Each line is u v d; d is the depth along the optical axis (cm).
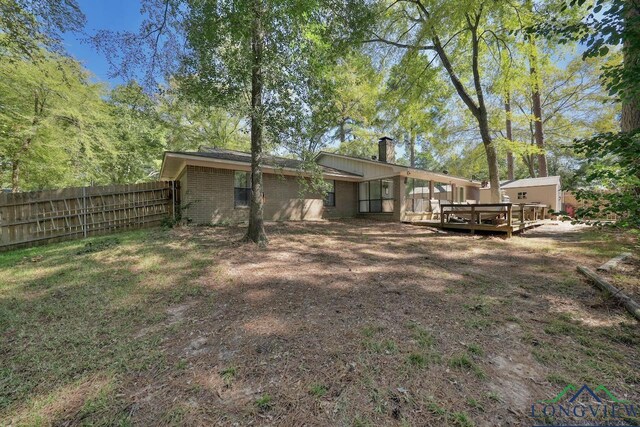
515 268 454
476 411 159
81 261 498
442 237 784
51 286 382
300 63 555
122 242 645
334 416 158
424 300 324
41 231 721
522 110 2089
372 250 606
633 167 270
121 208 862
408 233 863
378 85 1261
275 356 217
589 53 269
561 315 278
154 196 938
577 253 536
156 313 300
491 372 193
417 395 173
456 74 1243
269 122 583
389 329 255
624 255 490
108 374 199
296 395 175
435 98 1295
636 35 239
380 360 209
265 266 468
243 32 482
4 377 198
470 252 584
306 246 633
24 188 1209
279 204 1156
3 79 841
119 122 1173
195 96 559
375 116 1447
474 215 872
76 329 268
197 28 488
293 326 264
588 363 200
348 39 769
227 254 541
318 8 575
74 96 1042
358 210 1453
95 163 1133
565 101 1948
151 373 200
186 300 334
